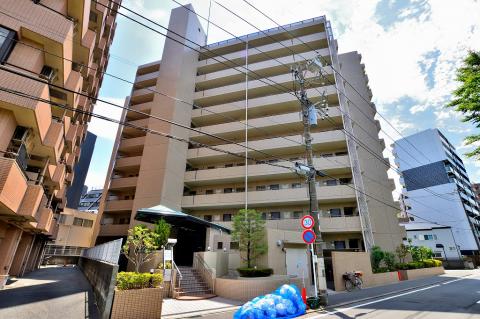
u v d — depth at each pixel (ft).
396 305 32.32
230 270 51.55
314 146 81.41
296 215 77.87
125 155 93.61
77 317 23.76
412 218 165.99
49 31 33.86
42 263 101.55
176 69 92.68
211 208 83.35
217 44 109.29
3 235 40.19
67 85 44.16
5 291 36.17
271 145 82.89
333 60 89.71
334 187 72.95
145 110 95.25
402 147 180.86
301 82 44.19
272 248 50.14
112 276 23.70
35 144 38.96
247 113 93.15
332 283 58.85
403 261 77.82
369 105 88.02
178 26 101.96
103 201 85.76
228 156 86.43
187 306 30.99
